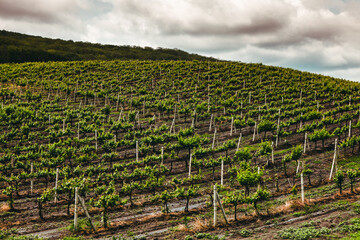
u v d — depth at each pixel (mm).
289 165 26125
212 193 21422
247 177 17891
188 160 28781
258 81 61188
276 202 18844
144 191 22484
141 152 30047
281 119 39875
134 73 67312
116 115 43156
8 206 19094
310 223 14453
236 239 13617
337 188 20141
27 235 15266
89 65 72562
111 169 26469
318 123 32969
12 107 38062
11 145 31531
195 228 15367
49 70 66562
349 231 12898
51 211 18906
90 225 15930
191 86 58156
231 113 42250
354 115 35781
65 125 37875
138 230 15641
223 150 28641
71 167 26547
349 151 28422
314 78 64875
